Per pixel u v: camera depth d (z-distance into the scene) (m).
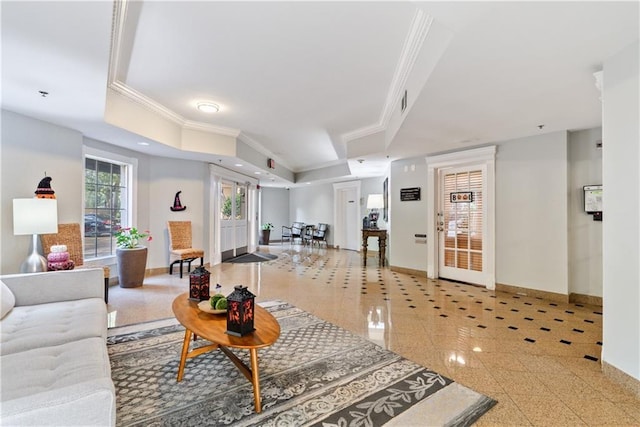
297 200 11.50
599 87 2.24
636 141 1.89
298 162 8.39
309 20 2.24
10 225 3.17
